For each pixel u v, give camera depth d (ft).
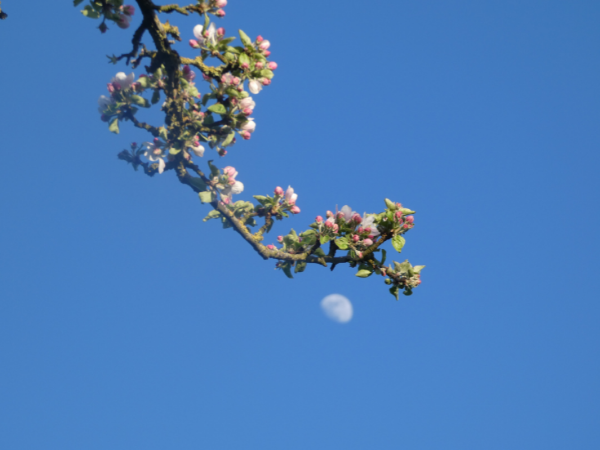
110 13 18.86
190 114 21.39
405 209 23.52
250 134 21.53
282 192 26.02
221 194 23.27
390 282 23.56
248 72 20.35
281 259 25.21
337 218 23.98
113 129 22.00
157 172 24.18
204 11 19.63
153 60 19.51
